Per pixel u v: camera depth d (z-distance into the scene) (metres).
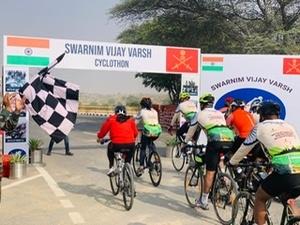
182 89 13.27
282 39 24.55
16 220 6.37
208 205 7.14
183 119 13.09
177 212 6.92
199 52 13.41
